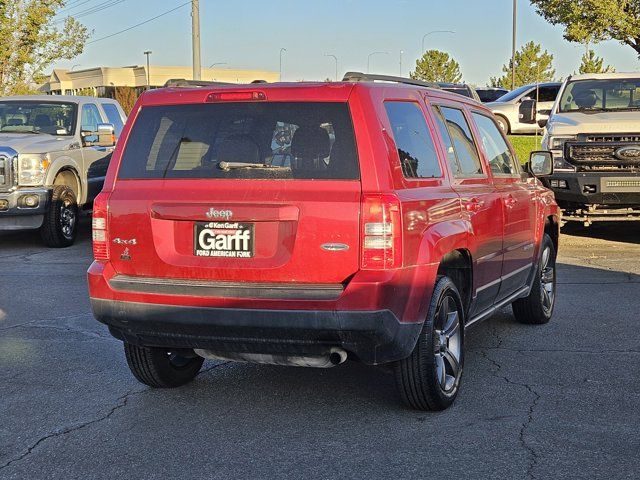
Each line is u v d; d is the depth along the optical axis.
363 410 5.41
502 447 4.73
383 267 4.71
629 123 12.71
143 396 5.76
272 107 5.06
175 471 4.46
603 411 5.33
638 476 4.31
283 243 4.84
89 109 14.60
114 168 5.33
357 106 4.91
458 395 5.69
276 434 5.00
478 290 6.04
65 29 32.59
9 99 14.35
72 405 5.58
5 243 13.96
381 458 4.59
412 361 5.14
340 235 4.74
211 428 5.12
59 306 8.79
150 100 5.36
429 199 5.19
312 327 4.73
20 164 12.70
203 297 4.91
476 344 7.12
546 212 7.80
